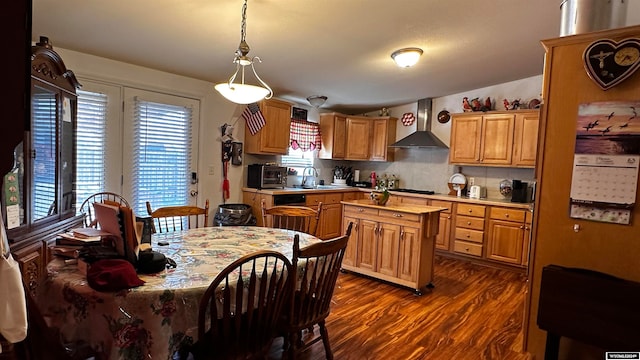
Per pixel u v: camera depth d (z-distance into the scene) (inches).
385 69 164.7
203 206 172.1
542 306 77.0
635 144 71.2
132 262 64.1
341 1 103.0
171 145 158.6
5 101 28.7
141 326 55.9
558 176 80.1
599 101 74.7
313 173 241.1
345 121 239.9
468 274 165.3
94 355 59.3
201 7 101.4
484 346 97.2
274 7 103.7
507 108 189.0
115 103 138.9
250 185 192.2
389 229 143.1
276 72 163.3
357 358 89.7
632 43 68.5
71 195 112.9
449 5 108.9
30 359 50.6
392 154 242.7
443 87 200.1
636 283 68.8
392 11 110.3
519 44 140.3
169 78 155.4
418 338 101.0
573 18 83.8
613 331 69.1
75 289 57.4
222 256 77.6
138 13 103.0
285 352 73.0
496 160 187.8
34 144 89.0
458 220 188.5
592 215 76.1
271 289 62.6
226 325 57.6
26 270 82.9
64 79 104.3
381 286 143.6
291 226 163.9
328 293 77.7
